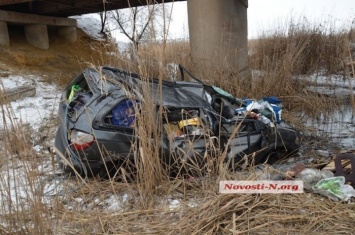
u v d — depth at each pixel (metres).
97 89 3.51
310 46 7.54
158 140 3.12
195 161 3.21
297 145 4.04
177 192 3.09
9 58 9.01
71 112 3.48
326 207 2.68
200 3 6.82
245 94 5.84
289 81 6.11
